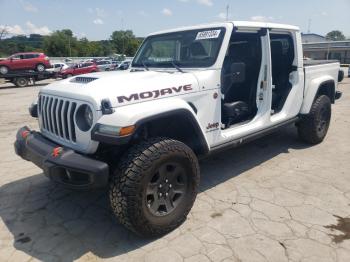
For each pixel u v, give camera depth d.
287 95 4.66
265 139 5.70
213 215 3.21
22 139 3.31
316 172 4.22
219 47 3.50
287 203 3.41
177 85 3.10
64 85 3.18
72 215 3.31
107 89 2.75
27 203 3.58
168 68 3.84
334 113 7.86
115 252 2.71
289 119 4.71
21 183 4.09
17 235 2.98
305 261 2.52
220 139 3.59
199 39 3.71
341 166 4.41
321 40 59.47
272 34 4.41
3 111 9.70
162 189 2.84
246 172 4.27
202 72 3.41
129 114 2.60
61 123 3.03
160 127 3.19
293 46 4.60
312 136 5.15
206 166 4.50
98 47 94.19
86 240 2.88
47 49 87.25
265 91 4.13
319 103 5.03
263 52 4.04
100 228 3.07
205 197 3.59
